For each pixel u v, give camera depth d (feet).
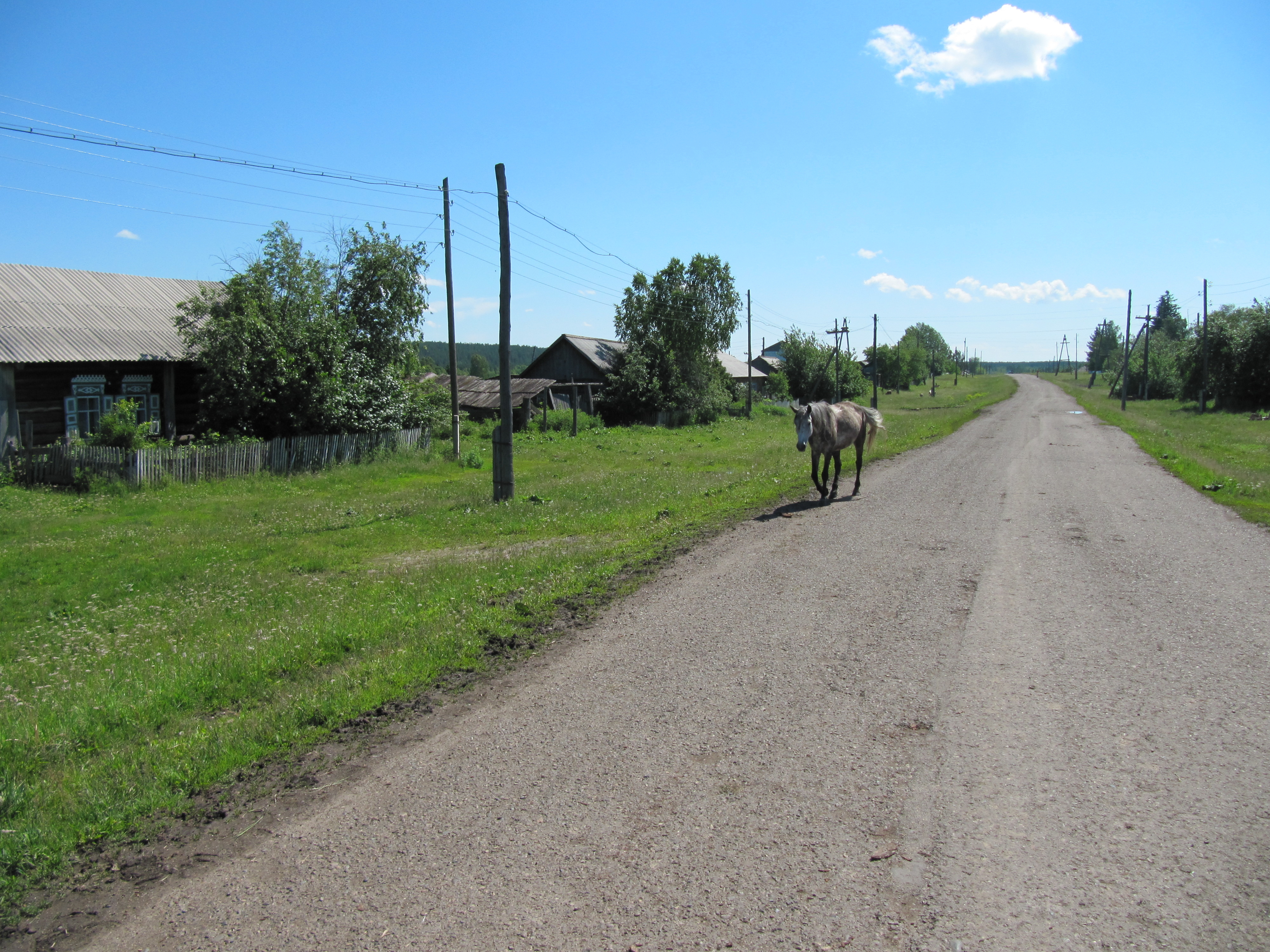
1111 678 16.28
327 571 33.22
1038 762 12.93
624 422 131.85
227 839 11.92
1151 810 11.39
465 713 16.06
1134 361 219.82
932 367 349.41
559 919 9.66
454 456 78.69
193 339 71.51
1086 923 9.12
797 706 15.55
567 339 138.92
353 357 78.64
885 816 11.54
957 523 33.68
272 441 67.46
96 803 12.87
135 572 33.50
